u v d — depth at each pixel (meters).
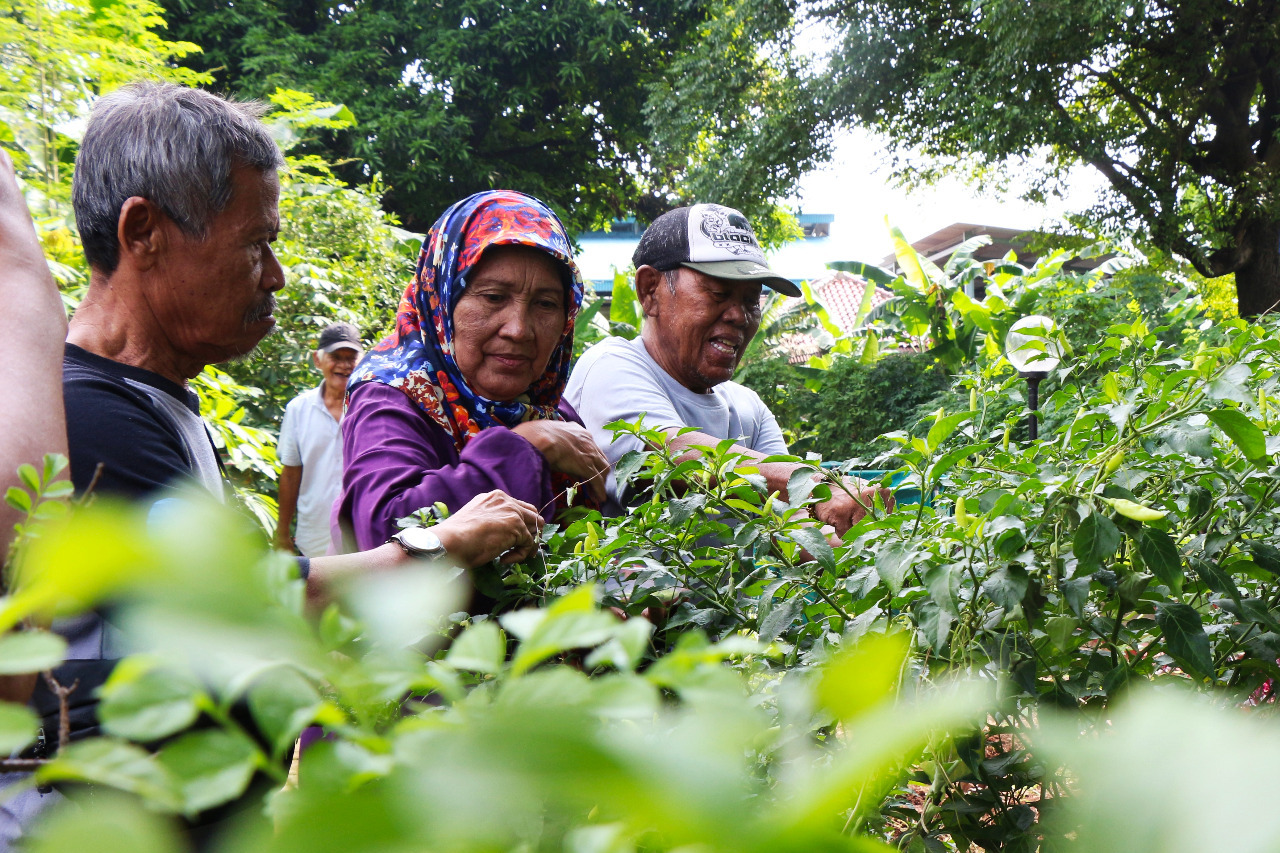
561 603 0.24
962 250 11.62
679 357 2.08
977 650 0.93
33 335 0.74
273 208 1.23
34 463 0.67
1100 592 1.08
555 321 1.72
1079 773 0.13
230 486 1.32
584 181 18.42
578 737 0.12
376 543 1.43
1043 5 11.97
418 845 0.13
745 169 15.20
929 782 1.01
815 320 13.15
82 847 0.16
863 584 0.98
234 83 15.99
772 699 0.83
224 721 0.22
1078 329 9.58
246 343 1.24
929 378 11.38
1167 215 13.02
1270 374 1.18
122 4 5.12
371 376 1.66
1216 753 0.12
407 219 16.58
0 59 3.93
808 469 1.13
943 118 13.86
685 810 0.12
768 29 15.01
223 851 0.15
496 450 1.49
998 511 0.95
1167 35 12.80
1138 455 0.99
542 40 16.08
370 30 15.81
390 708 0.65
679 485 1.44
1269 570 1.01
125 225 1.12
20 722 0.20
